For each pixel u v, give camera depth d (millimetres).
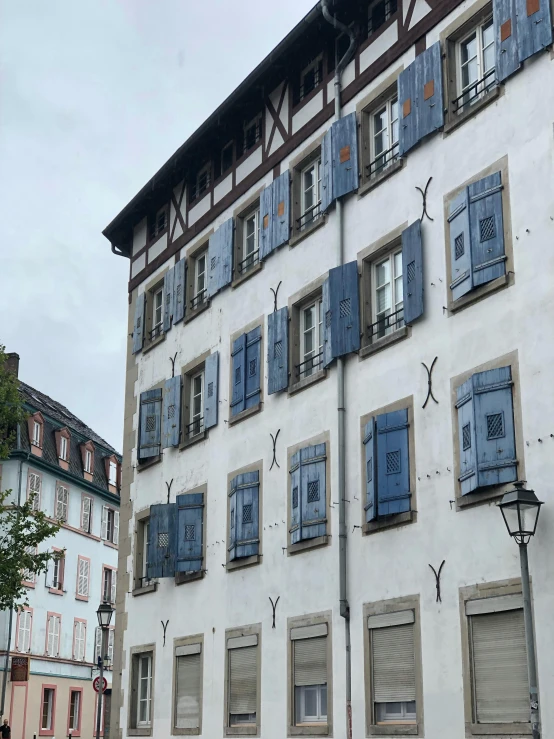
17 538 27547
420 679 15039
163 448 24000
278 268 20672
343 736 16469
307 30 20000
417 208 16953
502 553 14016
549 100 14672
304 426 18984
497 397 14438
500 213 15055
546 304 14086
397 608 15742
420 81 17141
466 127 16141
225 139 23594
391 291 17625
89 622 52594
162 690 22156
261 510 19859
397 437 16297
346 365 18000
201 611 21281
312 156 20266
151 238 26766
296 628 18141
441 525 15188
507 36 15430
